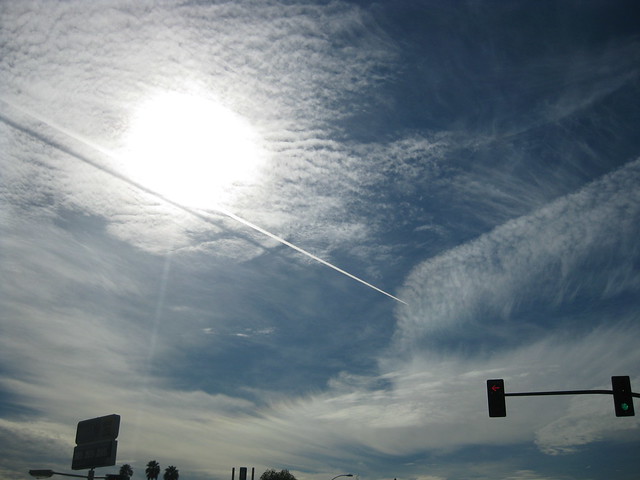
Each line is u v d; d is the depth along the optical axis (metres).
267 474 88.75
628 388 21.84
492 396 22.88
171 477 99.44
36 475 29.95
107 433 31.48
